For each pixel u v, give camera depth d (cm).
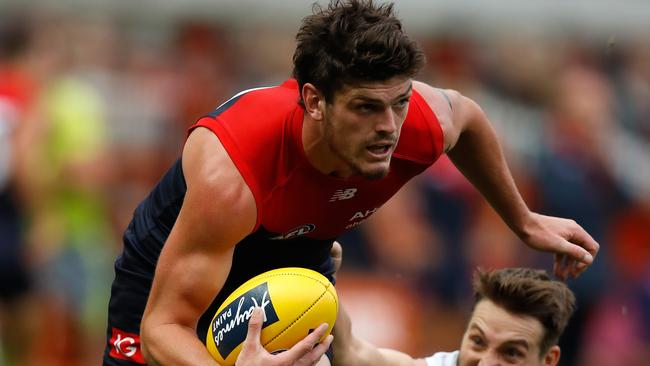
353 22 1565
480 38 3834
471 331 1847
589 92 3734
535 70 3797
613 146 3772
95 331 3269
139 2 3656
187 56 3656
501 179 1916
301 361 1576
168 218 1786
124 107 3522
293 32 3769
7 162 3238
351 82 1555
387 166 1595
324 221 1733
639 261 3741
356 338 1966
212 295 1630
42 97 3322
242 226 1628
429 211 3444
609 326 3553
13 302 3228
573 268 1970
